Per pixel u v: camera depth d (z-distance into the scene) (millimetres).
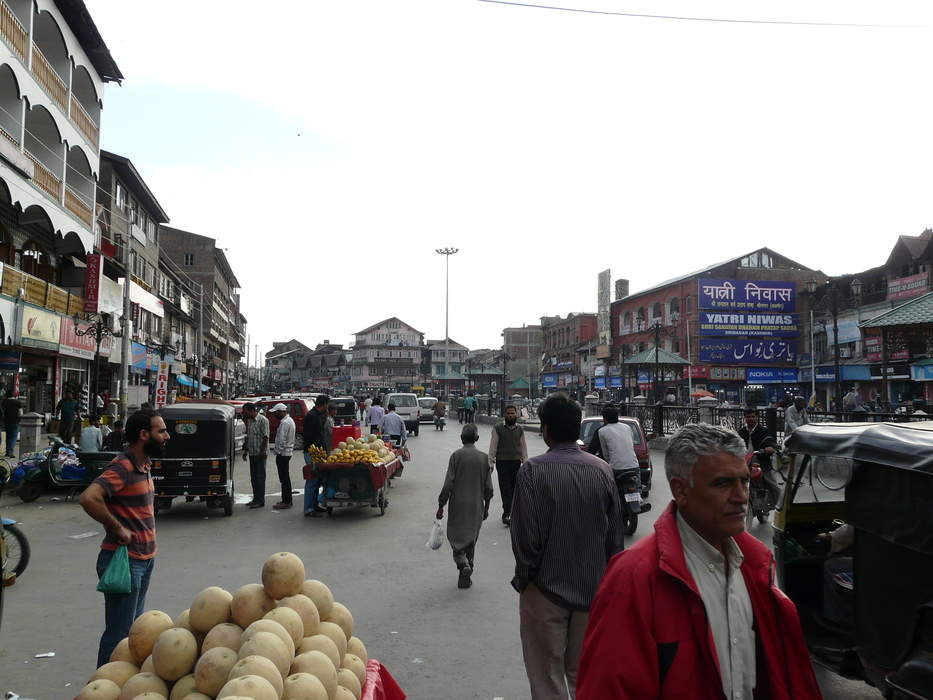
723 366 49750
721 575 1982
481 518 7125
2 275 18188
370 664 3449
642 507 9766
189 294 58750
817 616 4676
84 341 24938
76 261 26906
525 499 3574
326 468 10680
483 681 4594
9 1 17938
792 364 50531
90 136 23609
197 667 2760
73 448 12570
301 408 22734
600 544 3553
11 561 7223
